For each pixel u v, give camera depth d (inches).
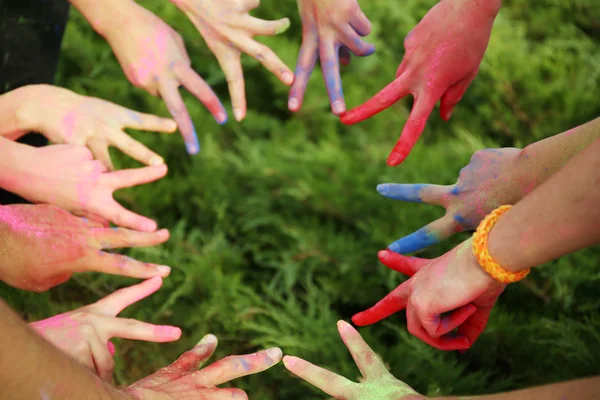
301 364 55.1
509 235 45.2
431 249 79.7
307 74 72.1
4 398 36.5
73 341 56.9
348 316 79.7
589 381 41.0
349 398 53.2
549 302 76.3
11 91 69.7
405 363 70.8
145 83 72.2
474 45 65.1
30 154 65.7
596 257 77.2
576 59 102.0
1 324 34.8
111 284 78.7
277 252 83.7
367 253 81.1
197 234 83.3
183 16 100.3
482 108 96.0
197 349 56.8
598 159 39.9
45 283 64.2
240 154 93.7
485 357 73.3
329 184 85.1
